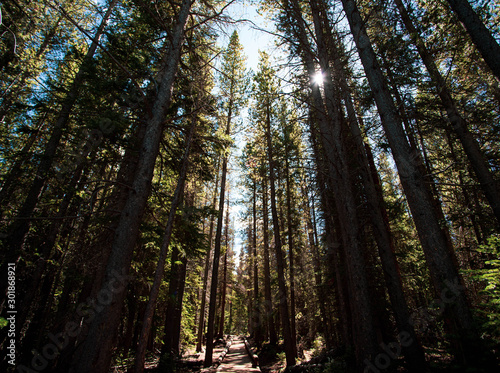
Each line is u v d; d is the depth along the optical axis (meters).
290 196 17.02
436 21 8.11
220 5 9.46
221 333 28.73
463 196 10.90
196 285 20.33
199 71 9.14
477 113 8.79
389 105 6.59
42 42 11.72
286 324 12.15
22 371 7.77
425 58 8.63
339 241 11.70
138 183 6.33
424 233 5.52
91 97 9.22
